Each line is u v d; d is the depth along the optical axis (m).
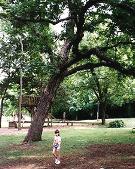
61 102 52.75
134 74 25.14
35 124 28.30
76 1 19.62
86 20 22.94
